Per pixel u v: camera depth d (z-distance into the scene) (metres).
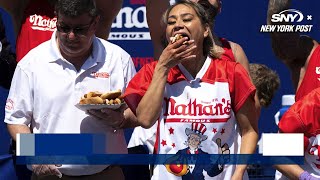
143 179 13.93
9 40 15.88
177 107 11.88
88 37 12.40
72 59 12.64
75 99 12.56
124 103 12.09
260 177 15.09
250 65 14.64
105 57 12.82
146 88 12.12
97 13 12.45
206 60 12.04
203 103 11.84
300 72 15.38
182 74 11.96
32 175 13.09
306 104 12.30
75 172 12.64
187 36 11.75
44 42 13.33
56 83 12.55
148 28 15.88
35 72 12.59
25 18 14.40
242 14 15.89
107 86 12.71
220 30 15.91
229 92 11.88
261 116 15.80
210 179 11.92
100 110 12.07
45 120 12.56
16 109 12.62
